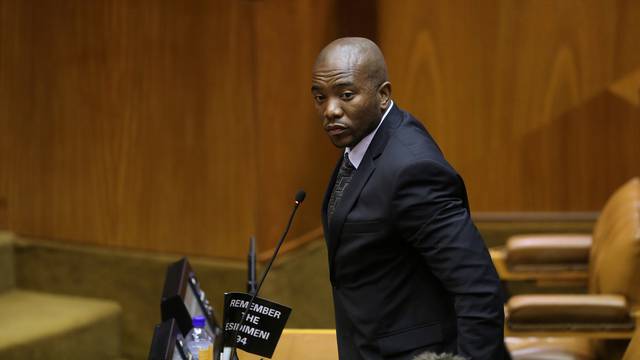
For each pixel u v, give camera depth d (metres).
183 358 7.14
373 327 7.10
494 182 16.16
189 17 13.83
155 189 14.41
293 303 14.41
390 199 6.83
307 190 15.48
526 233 15.99
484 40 15.91
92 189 14.81
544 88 15.87
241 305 7.38
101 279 14.81
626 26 15.53
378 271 7.08
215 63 13.78
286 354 8.35
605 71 15.67
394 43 16.11
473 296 6.59
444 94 16.09
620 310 10.24
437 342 7.01
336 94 6.83
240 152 13.82
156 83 14.16
